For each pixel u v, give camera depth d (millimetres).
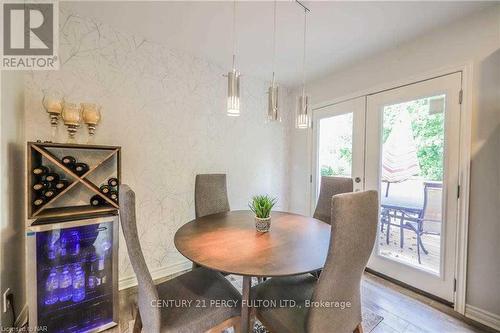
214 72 2664
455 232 1856
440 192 1978
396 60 2264
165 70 2305
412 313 1788
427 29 1983
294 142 3482
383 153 2393
